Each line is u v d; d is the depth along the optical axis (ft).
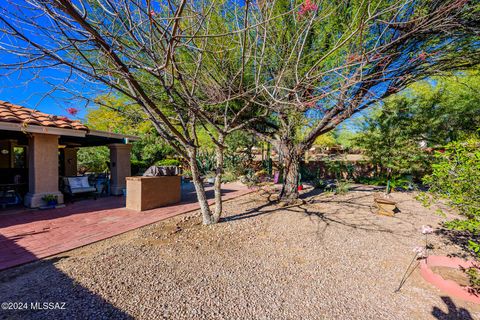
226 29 13.76
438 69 15.78
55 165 22.98
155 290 9.04
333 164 47.91
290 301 8.54
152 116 14.30
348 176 45.91
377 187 36.99
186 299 8.53
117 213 20.79
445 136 32.30
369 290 9.34
